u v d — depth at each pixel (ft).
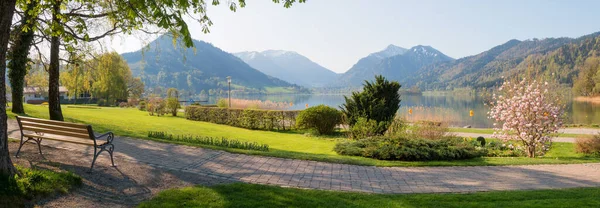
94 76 55.62
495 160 32.48
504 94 42.75
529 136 38.11
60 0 27.89
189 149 30.07
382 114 48.19
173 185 19.01
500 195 18.86
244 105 98.32
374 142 35.19
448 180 23.45
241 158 27.68
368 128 45.44
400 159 31.81
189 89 637.30
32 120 21.75
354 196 18.26
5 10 15.44
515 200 17.98
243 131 58.54
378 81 49.98
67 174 17.43
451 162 30.45
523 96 38.68
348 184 21.70
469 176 24.84
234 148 32.17
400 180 23.24
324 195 18.17
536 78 40.42
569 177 24.88
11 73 52.03
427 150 32.09
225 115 69.10
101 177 19.26
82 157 23.67
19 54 51.83
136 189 17.89
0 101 15.49
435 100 299.38
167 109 89.51
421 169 27.14
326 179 22.74
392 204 16.84
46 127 21.47
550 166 29.25
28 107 72.95
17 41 49.24
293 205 15.92
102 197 16.38
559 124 39.68
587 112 136.05
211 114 72.64
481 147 39.75
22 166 19.13
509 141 42.68
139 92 221.87
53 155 23.38
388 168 27.14
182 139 36.27
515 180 23.71
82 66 51.60
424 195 18.97
